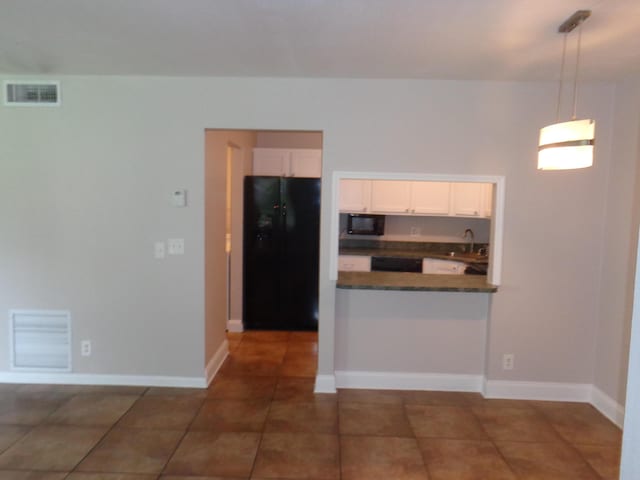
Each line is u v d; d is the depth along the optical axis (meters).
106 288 3.39
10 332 3.43
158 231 3.35
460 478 2.39
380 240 5.63
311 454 2.58
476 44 2.46
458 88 3.20
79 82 3.25
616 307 3.06
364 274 3.69
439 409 3.17
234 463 2.48
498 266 3.26
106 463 2.46
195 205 3.33
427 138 3.23
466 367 3.47
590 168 3.19
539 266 3.26
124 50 2.67
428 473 2.43
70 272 3.38
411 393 3.43
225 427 2.87
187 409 3.10
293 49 2.61
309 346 4.47
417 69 2.95
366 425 2.92
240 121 3.26
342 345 3.49
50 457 2.51
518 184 3.22
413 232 5.57
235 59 2.82
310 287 4.94
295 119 3.25
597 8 1.98
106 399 3.22
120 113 3.27
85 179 3.32
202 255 3.36
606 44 2.41
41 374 3.46
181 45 2.57
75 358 3.44
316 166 5.28
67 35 2.43
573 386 3.33
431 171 3.24
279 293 4.95
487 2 1.94
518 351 3.33
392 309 3.45
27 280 3.39
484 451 2.65
